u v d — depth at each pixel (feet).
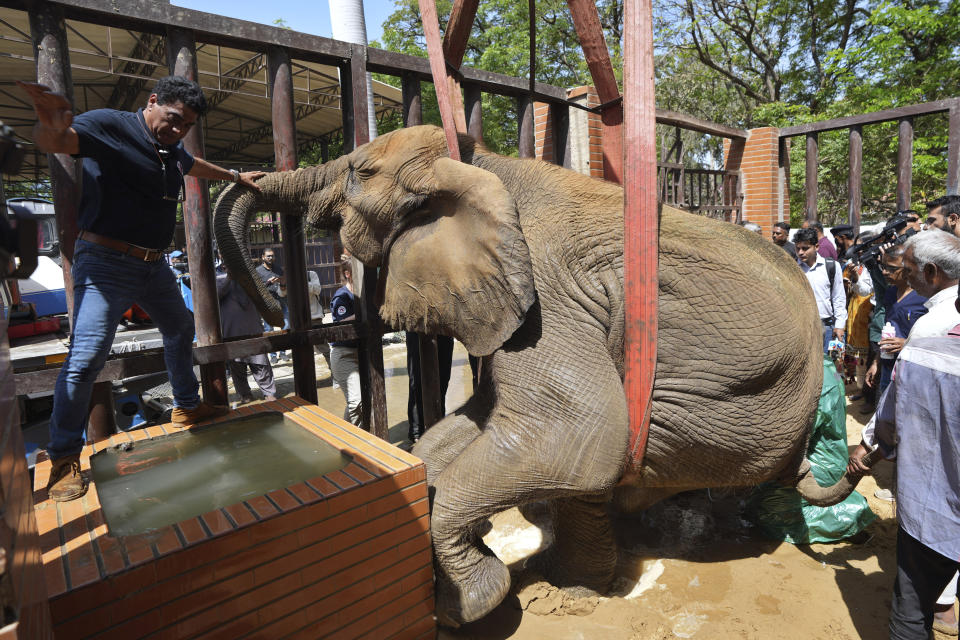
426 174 9.68
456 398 21.59
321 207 11.12
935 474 6.65
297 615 6.82
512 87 15.07
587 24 11.86
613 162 13.06
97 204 7.63
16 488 3.45
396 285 9.77
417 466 7.83
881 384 14.32
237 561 6.31
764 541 11.43
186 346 9.61
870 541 11.12
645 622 8.95
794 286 9.19
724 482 9.75
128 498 7.45
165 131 7.73
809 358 9.16
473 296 8.53
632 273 8.32
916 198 46.32
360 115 12.42
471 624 9.04
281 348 11.77
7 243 3.70
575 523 9.42
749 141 27.86
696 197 29.09
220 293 19.34
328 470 8.14
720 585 9.92
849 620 8.85
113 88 44.21
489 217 8.24
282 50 11.30
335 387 25.85
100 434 10.07
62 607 5.29
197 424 10.14
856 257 18.92
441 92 9.63
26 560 3.39
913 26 43.04
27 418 13.58
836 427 10.90
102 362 7.85
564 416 8.26
